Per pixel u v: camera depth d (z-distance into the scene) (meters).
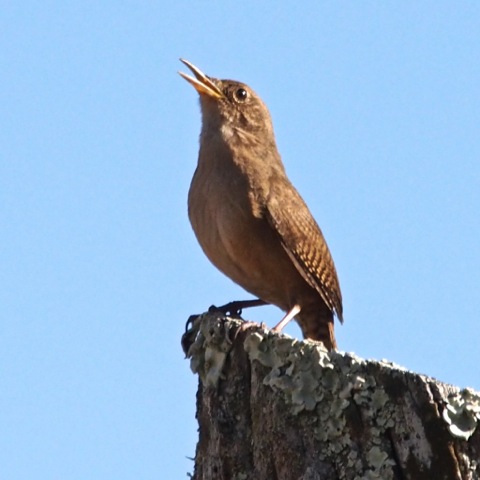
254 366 8.34
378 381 7.71
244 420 8.41
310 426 7.86
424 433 7.50
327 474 7.71
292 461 7.87
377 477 7.53
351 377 7.77
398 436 7.57
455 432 7.42
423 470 7.46
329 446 7.76
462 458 7.43
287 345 8.14
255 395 8.30
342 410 7.76
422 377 7.58
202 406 8.89
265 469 8.08
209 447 8.62
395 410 7.61
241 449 8.34
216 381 8.66
